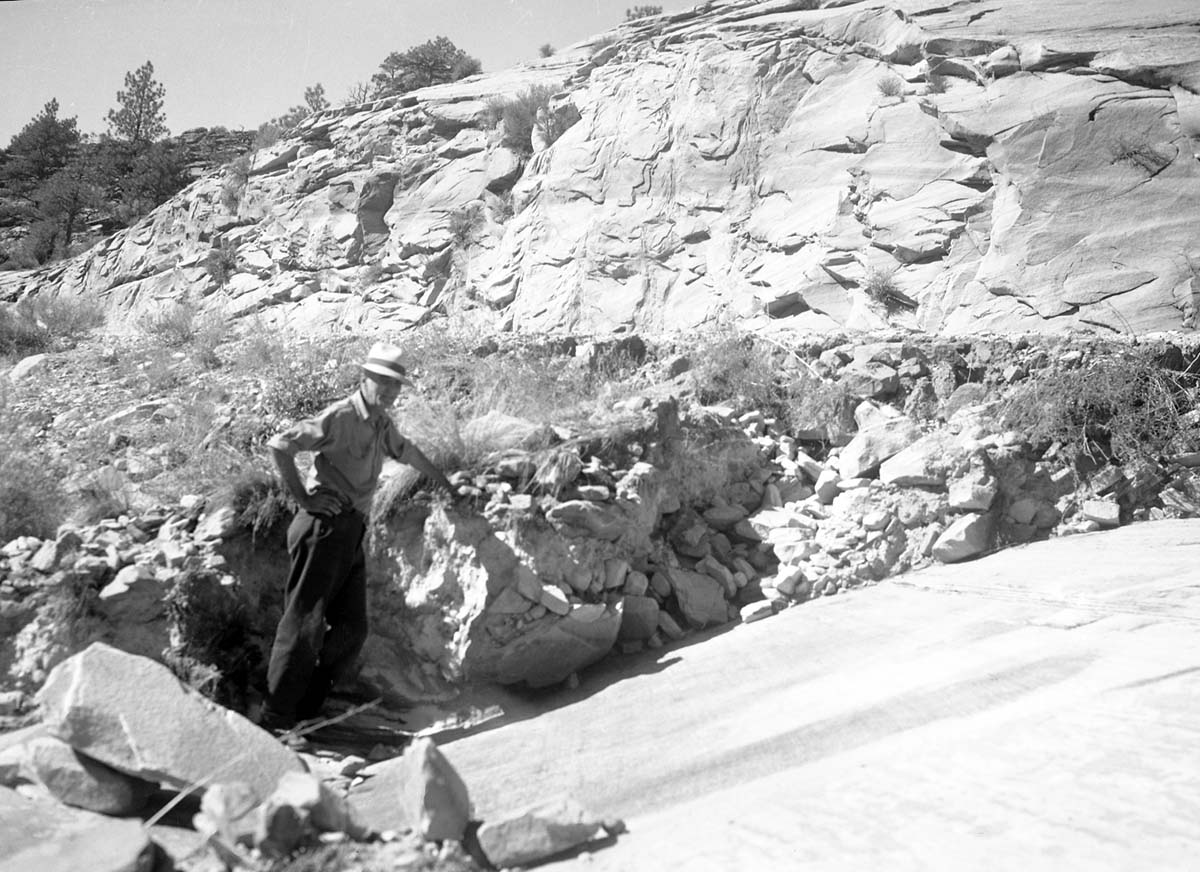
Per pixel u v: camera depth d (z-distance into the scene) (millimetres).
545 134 23812
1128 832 3016
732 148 19547
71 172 54406
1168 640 4523
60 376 9594
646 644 5668
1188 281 12180
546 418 6207
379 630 5285
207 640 4777
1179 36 15227
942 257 14672
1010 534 6465
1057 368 7098
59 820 3254
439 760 3316
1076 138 14133
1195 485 6570
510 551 5133
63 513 5371
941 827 3168
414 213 25859
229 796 3088
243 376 8477
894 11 18797
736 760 3949
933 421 7305
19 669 4367
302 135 30516
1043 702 4047
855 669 4750
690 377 7797
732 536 6418
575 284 20125
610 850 3299
